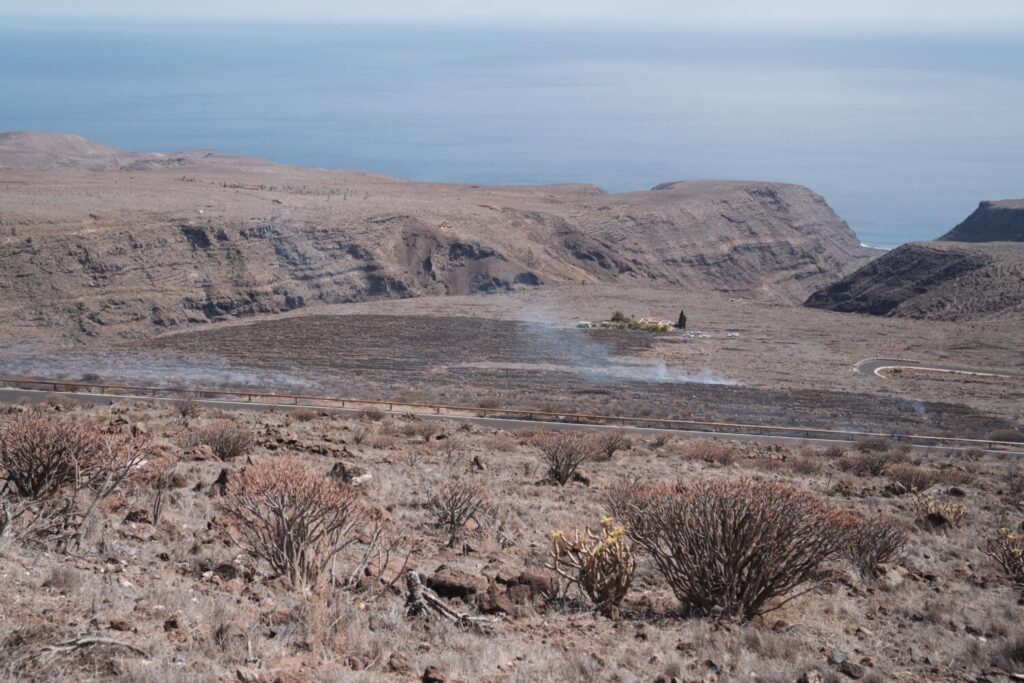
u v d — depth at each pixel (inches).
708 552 401.7
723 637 364.2
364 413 1577.3
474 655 317.1
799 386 2632.9
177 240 6304.1
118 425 924.0
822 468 1184.8
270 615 325.7
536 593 412.5
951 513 754.2
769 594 398.9
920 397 2529.5
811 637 382.6
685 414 1971.0
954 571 560.7
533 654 327.3
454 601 389.4
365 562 396.5
